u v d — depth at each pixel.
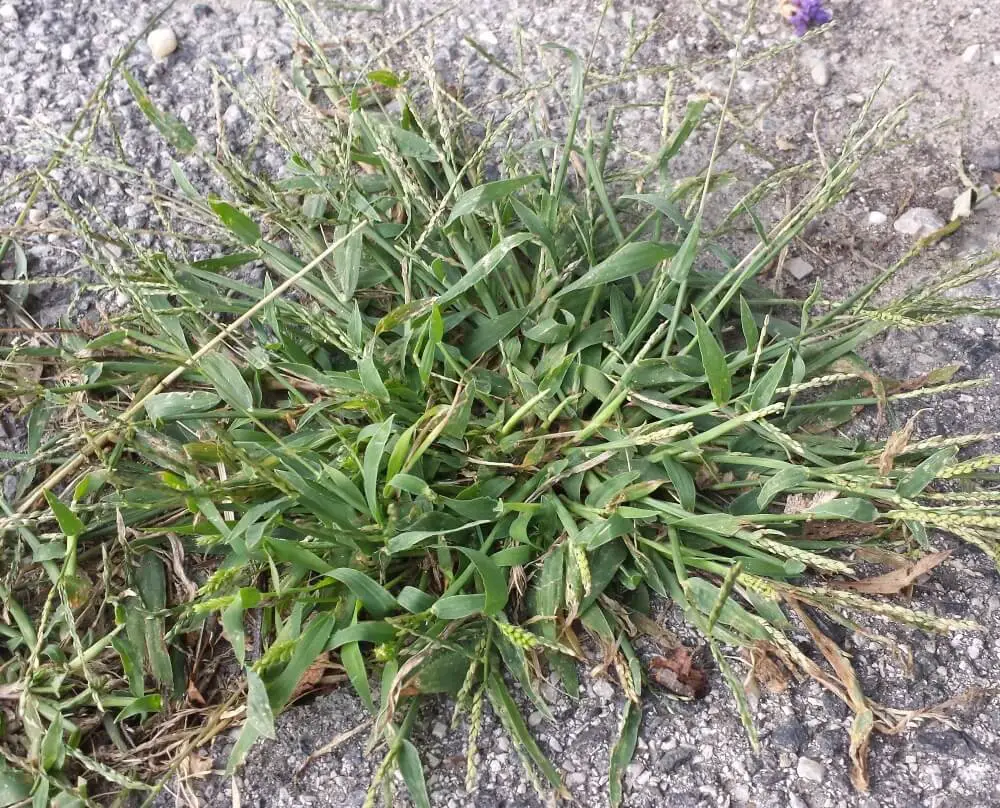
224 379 0.36
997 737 0.33
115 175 0.46
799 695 0.34
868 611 0.35
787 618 0.35
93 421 0.38
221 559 0.37
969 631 0.35
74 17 0.52
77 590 0.34
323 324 0.37
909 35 0.51
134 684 0.33
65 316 0.42
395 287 0.41
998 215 0.46
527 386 0.35
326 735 0.34
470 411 0.35
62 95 0.49
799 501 0.35
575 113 0.37
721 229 0.40
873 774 0.32
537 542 0.35
